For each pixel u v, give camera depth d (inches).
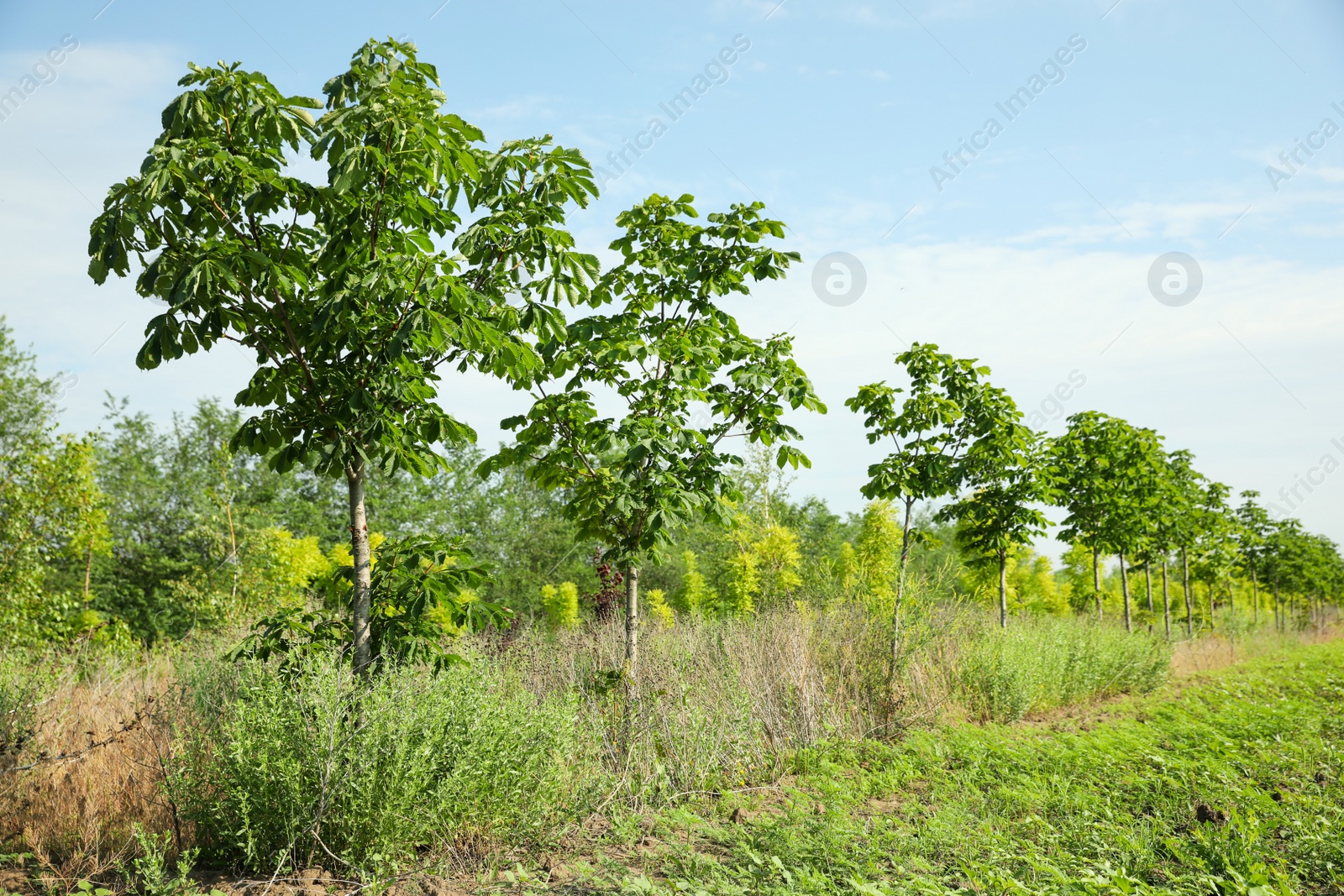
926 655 328.8
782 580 547.8
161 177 143.6
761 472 732.0
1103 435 569.3
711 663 293.3
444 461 192.4
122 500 916.6
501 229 180.5
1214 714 304.0
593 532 255.4
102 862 150.4
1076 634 419.2
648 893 133.6
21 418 674.8
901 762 233.9
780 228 248.5
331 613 196.5
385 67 162.7
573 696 200.4
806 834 164.7
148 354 152.4
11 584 392.8
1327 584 1257.4
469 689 170.9
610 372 245.8
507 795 165.5
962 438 376.8
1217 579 877.2
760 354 267.6
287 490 1070.4
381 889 140.1
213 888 139.2
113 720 218.2
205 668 228.8
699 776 216.8
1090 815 179.5
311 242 171.8
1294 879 147.3
